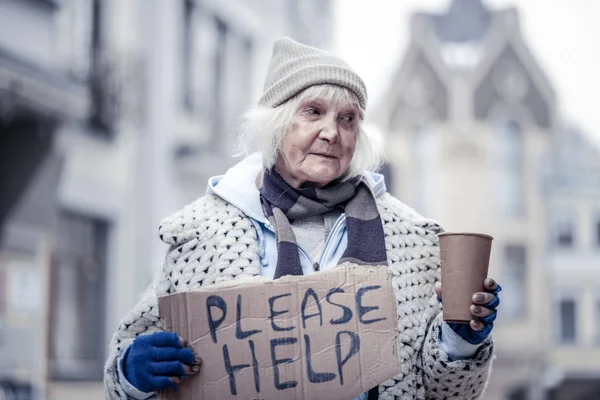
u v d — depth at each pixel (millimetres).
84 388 9531
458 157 18578
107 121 9898
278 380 2193
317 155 2424
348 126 2477
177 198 11555
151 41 10984
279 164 2514
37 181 8891
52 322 9062
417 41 19016
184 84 11883
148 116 10852
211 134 12383
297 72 2457
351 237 2402
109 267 10211
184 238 2453
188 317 2234
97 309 10016
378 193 2555
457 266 2127
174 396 2229
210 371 2211
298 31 15031
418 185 18875
